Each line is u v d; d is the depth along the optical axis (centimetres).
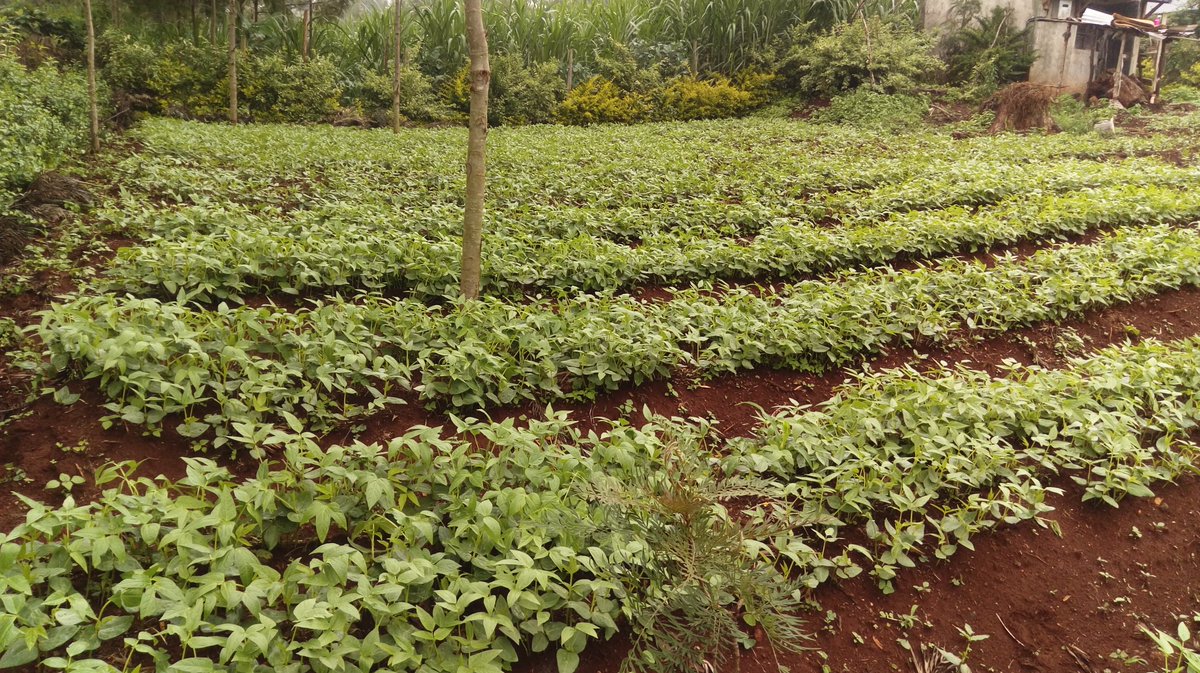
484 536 315
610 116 2094
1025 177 1140
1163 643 292
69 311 445
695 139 1623
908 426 446
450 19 2209
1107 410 500
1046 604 366
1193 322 704
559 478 355
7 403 413
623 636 312
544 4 2347
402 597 291
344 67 2152
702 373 553
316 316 498
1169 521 423
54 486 346
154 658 262
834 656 328
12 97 970
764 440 437
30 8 1738
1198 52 2361
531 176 1126
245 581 281
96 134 1072
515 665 291
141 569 280
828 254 788
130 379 397
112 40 1750
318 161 1141
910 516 407
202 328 461
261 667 251
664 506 270
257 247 610
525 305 647
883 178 1184
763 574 272
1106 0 2334
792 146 1507
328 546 290
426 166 1166
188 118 1703
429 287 635
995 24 2112
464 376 467
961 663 328
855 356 599
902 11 2322
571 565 300
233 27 1594
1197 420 494
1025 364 625
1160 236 833
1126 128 1745
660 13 2389
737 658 288
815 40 2194
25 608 251
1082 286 698
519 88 2064
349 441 434
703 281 725
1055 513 419
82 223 714
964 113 1942
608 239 859
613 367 514
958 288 696
